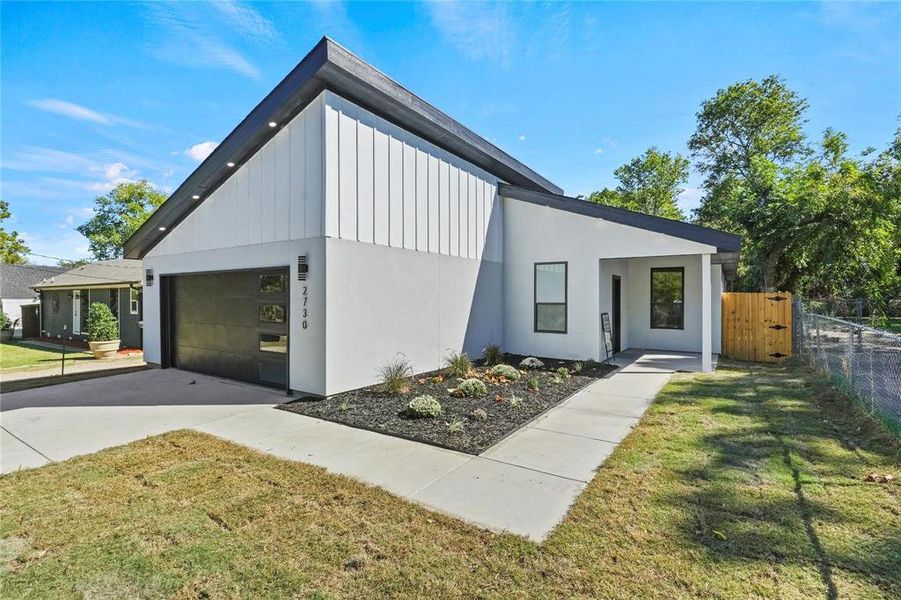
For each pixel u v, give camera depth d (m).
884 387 4.82
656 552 2.51
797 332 9.92
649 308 11.99
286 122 6.80
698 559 2.44
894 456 3.83
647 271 12.00
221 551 2.60
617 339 11.16
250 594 2.23
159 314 9.63
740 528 2.74
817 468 3.66
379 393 6.56
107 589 2.29
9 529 2.87
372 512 3.06
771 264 14.09
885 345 5.13
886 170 12.82
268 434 4.89
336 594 2.22
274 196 7.02
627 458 3.97
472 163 9.70
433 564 2.45
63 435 4.88
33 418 5.60
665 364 9.45
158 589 2.28
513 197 10.64
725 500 3.12
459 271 9.16
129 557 2.56
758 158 15.58
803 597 2.12
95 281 14.94
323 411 5.71
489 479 3.62
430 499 3.26
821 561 2.40
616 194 31.41
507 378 7.55
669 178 29.98
